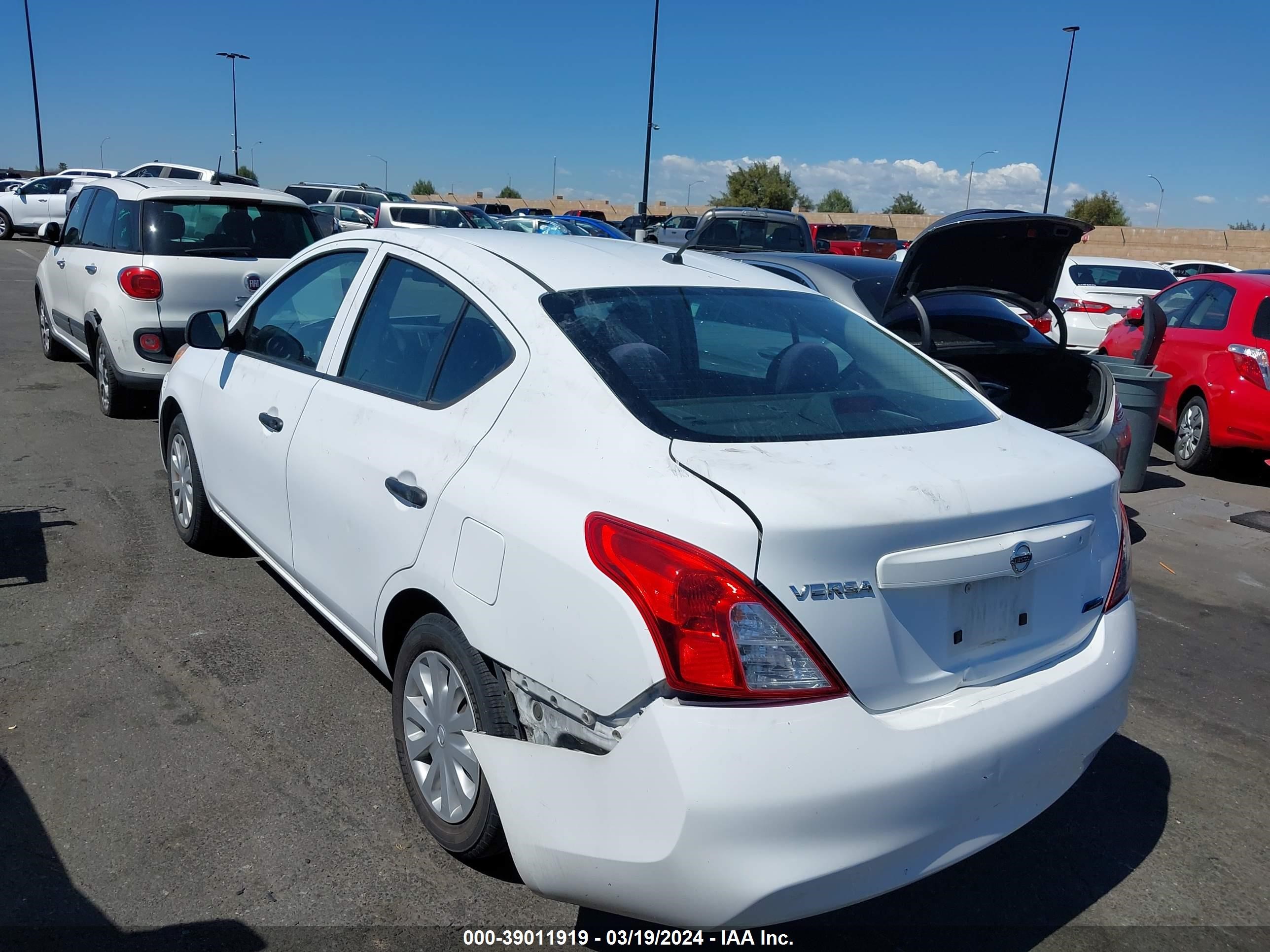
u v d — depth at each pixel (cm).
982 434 280
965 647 236
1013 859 305
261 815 297
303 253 412
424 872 277
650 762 207
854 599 215
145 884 266
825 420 267
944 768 220
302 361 379
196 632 414
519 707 245
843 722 211
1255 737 388
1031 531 245
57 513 554
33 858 273
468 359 293
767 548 208
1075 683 254
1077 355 585
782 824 203
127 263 740
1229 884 297
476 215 2203
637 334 279
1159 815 332
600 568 221
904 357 329
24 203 2798
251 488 399
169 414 512
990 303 663
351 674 385
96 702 355
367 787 314
